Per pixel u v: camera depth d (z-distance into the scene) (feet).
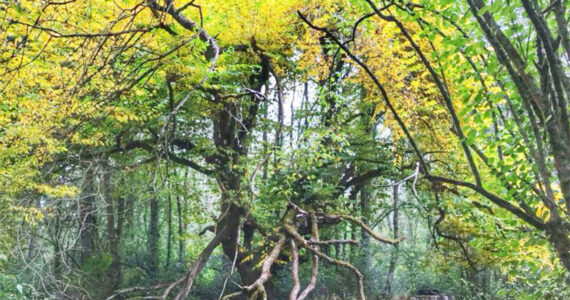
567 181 8.16
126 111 27.68
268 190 38.68
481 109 11.35
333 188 42.01
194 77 25.20
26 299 32.01
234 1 26.84
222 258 63.82
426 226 61.26
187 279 39.52
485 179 20.93
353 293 53.72
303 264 53.06
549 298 15.49
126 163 43.11
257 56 35.73
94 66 18.95
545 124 8.43
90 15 19.97
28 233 32.37
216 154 42.63
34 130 23.09
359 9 18.34
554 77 8.06
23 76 20.44
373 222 60.49
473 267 41.57
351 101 44.42
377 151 44.01
